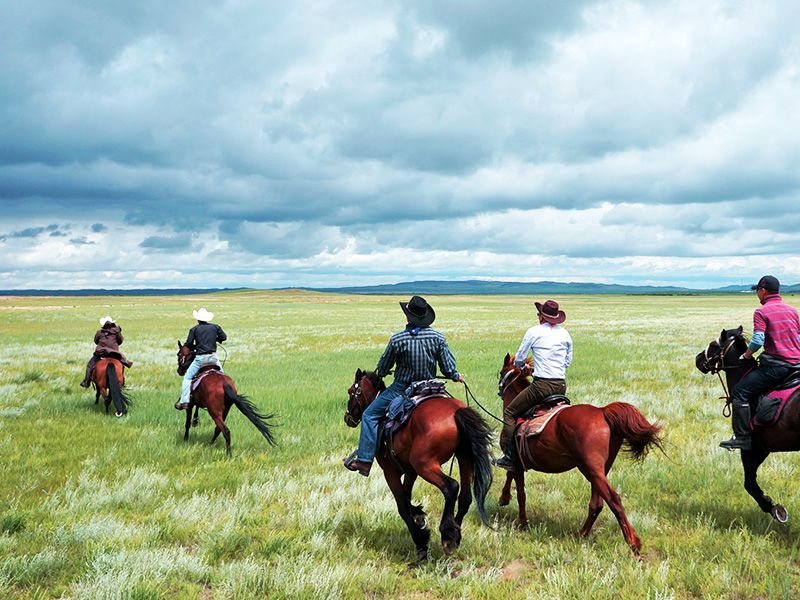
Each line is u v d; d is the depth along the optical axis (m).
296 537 6.17
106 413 13.05
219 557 5.78
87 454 9.46
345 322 53.25
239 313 74.25
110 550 5.57
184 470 8.79
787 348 6.01
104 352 13.47
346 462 6.18
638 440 5.55
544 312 6.56
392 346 6.04
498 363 21.16
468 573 5.33
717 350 6.82
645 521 6.35
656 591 4.63
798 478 7.95
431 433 5.54
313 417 12.61
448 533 5.38
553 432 5.93
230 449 9.70
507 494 7.20
